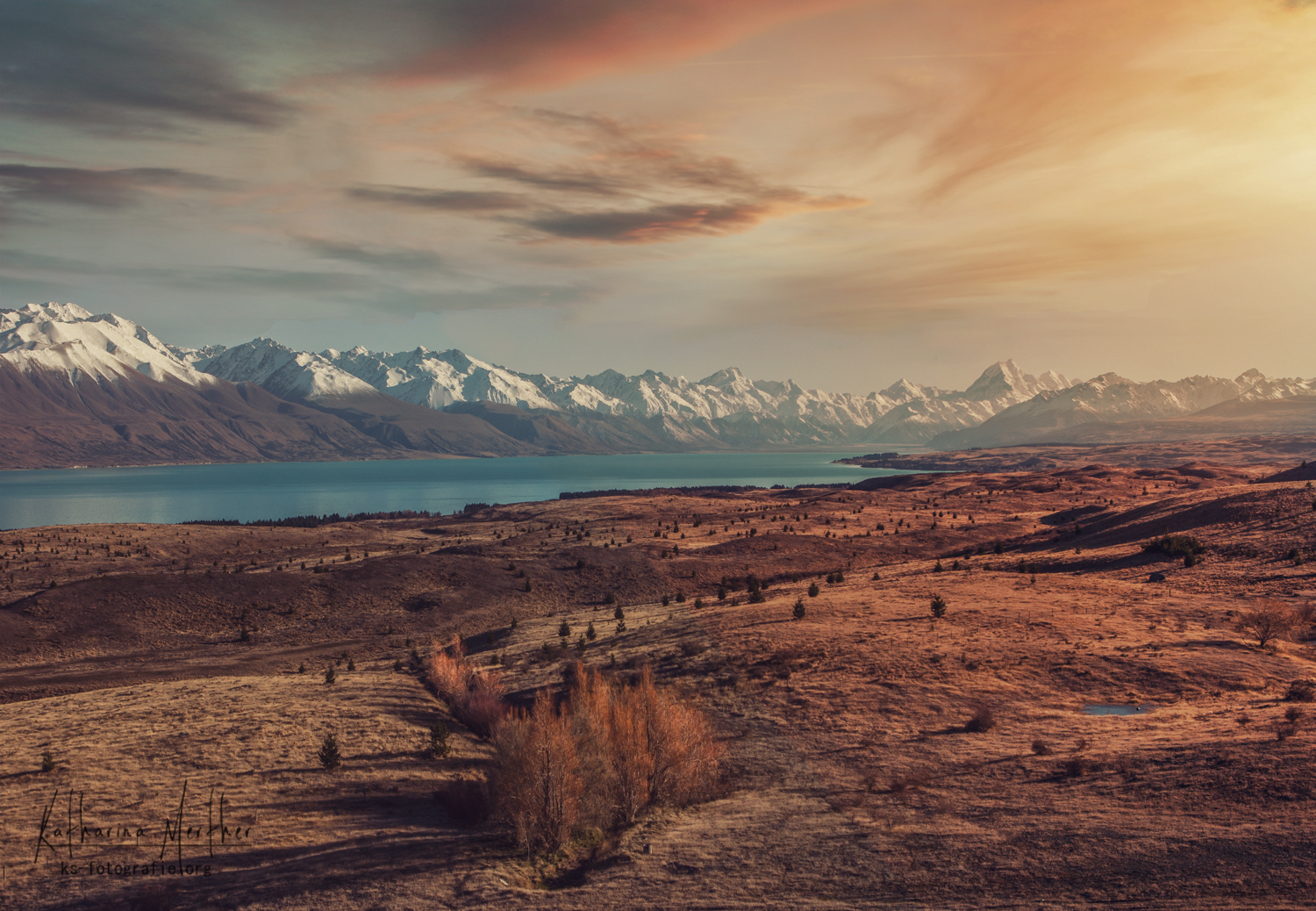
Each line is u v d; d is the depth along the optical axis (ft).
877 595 259.60
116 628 318.65
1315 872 67.72
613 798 108.37
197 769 137.39
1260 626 176.14
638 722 115.03
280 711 180.14
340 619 351.05
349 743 155.84
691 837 94.22
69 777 132.26
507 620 361.51
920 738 128.26
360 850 98.43
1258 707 128.98
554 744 103.45
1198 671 155.33
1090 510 594.24
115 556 469.16
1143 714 134.00
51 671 273.95
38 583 394.32
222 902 80.84
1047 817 88.17
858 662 172.55
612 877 84.17
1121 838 79.41
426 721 179.52
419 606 368.48
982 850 80.89
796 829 93.50
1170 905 65.46
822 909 71.77
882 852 83.46
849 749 125.90
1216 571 264.72
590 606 382.22
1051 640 183.11
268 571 415.44
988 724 131.23
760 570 447.42
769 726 140.87
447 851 97.30
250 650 307.58
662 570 442.09
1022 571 317.42
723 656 189.16
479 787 120.57
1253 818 80.33
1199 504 399.03
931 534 545.03
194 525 629.10
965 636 188.85
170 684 231.09
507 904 78.64
